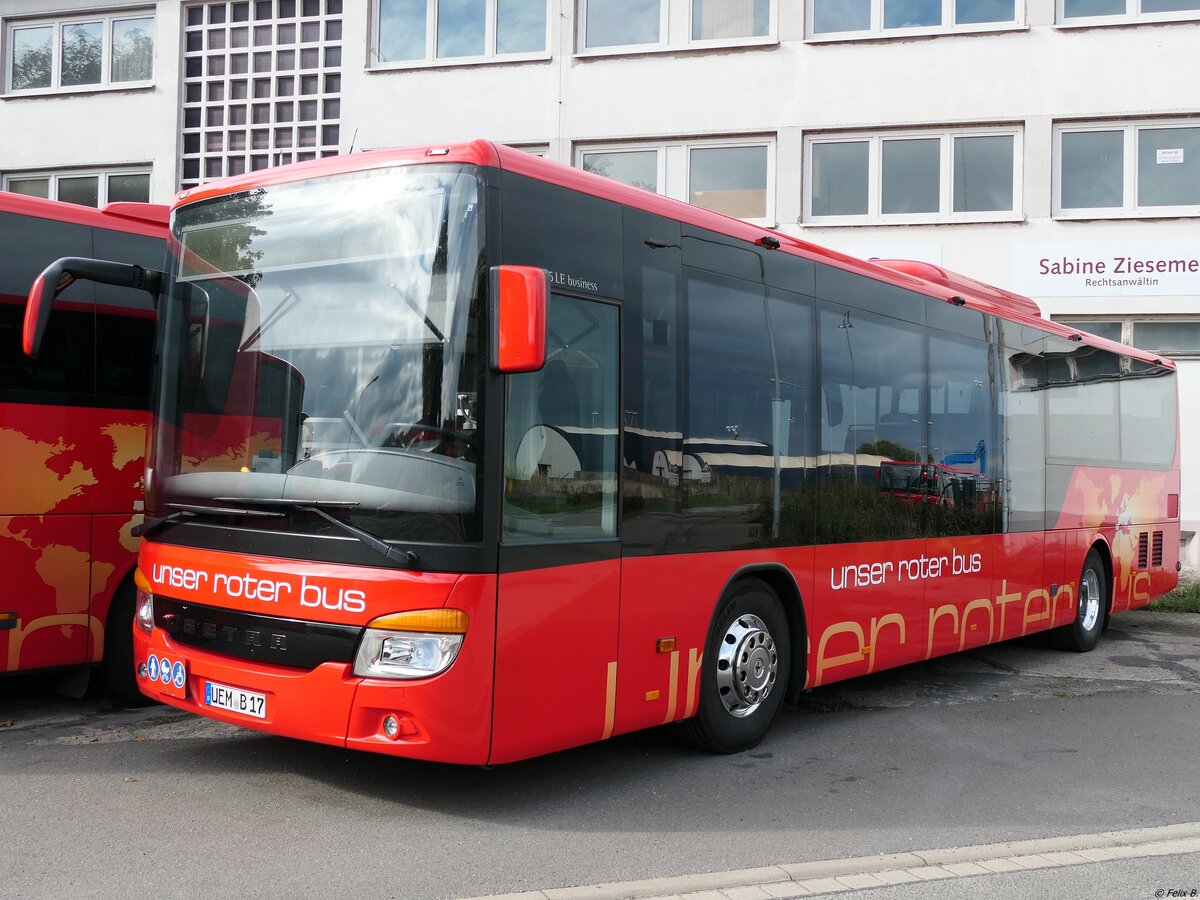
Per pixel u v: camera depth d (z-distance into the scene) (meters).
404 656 4.66
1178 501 13.05
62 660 6.73
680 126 16.78
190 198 5.83
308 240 5.27
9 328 6.50
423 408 4.79
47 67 18.69
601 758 6.26
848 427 7.23
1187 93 15.61
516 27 17.39
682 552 5.84
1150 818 5.47
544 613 5.00
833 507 7.05
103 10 18.34
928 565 8.05
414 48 17.58
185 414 5.57
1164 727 7.49
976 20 16.27
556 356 5.15
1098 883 4.54
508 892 4.23
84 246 6.88
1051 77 15.91
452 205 4.91
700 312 6.05
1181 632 12.33
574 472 5.21
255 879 4.30
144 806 5.16
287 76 17.70
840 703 8.05
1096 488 10.90
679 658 5.84
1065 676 9.38
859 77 16.36
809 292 6.96
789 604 6.80
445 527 4.69
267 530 5.06
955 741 6.98
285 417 5.13
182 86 18.02
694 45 16.75
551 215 5.19
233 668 5.08
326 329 5.11
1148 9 15.99
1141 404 12.09
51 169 18.59
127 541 7.00
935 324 8.30
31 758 5.95
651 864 4.61
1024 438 9.54
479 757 4.73
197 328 5.63
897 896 4.35
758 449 6.42
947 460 8.34
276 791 5.43
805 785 5.88
